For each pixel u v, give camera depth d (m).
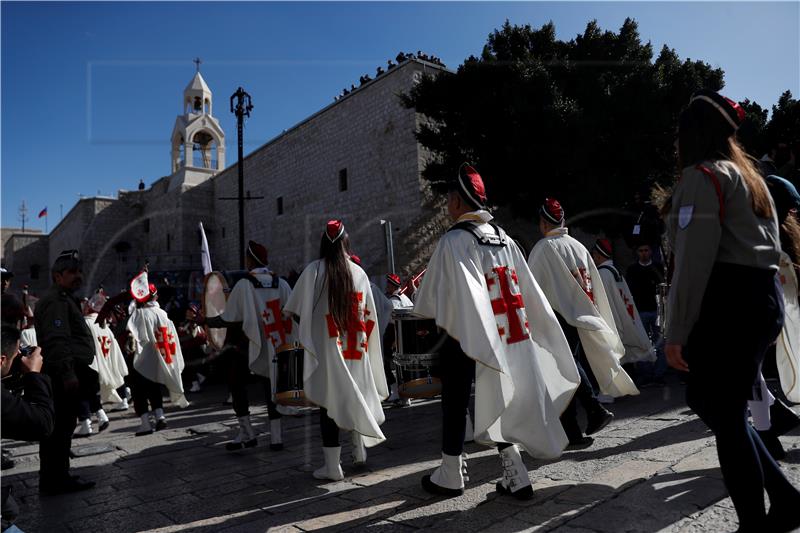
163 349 6.63
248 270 5.27
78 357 4.32
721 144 2.30
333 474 3.88
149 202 41.94
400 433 5.41
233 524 3.17
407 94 20.55
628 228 10.52
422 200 20.05
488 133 15.66
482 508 2.97
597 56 15.95
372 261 21.55
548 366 3.41
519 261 3.42
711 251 2.09
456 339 3.03
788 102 13.91
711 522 2.39
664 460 3.38
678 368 2.22
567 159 14.34
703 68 16.50
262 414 7.17
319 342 4.05
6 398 2.42
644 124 14.79
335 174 24.73
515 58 15.75
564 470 3.55
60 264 4.30
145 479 4.36
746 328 2.11
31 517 3.59
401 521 2.93
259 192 31.05
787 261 3.14
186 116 40.47
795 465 3.07
